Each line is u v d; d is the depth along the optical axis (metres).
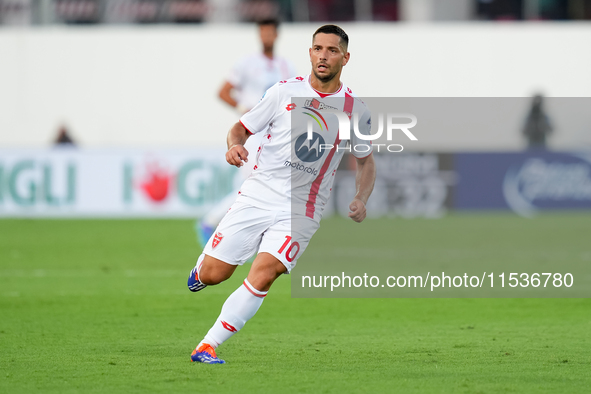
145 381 15.39
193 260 37.41
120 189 57.16
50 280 31.33
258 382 15.34
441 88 77.56
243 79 35.97
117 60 77.06
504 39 77.56
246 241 17.12
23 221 55.62
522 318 24.12
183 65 77.19
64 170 56.97
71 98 77.06
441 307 26.27
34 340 20.08
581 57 77.44
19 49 76.62
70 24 80.56
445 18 80.94
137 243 44.03
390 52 77.56
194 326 22.33
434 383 15.38
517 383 15.40
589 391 14.77
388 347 19.36
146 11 80.69
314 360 17.67
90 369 16.53
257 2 80.25
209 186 57.22
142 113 77.25
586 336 20.98
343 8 80.94
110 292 28.50
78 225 53.44
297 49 75.75
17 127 76.62
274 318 23.97
